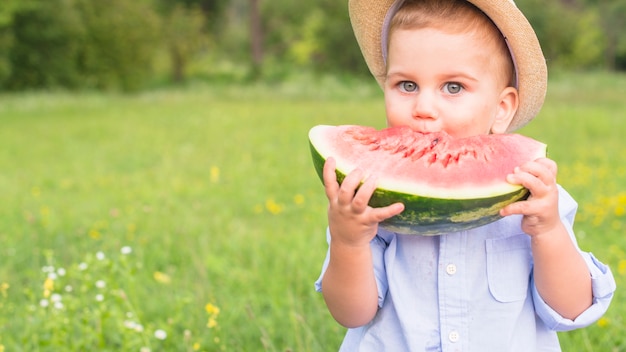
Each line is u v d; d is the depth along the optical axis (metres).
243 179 8.62
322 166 1.97
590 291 2.09
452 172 1.89
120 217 6.43
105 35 27.97
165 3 39.62
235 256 5.09
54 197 7.64
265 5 42.00
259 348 3.57
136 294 4.08
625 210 5.97
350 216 1.89
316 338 3.54
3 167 10.12
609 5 41.50
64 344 3.41
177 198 7.43
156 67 31.50
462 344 2.12
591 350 3.24
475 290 2.13
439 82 2.04
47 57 26.77
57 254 5.17
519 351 2.14
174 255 5.18
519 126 2.31
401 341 2.20
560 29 34.19
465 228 1.90
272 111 18.50
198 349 3.48
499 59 2.11
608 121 13.84
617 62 42.97
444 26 2.02
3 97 23.53
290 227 6.05
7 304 4.14
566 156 9.66
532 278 2.16
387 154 1.95
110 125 15.55
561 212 2.21
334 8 32.62
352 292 2.08
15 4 24.31
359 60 32.03
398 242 2.21
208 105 21.20
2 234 5.79
